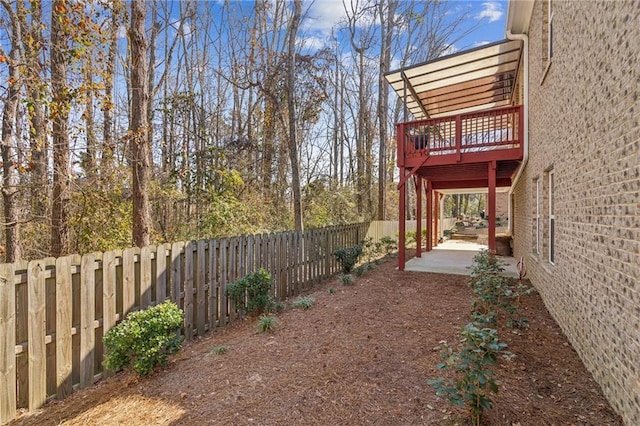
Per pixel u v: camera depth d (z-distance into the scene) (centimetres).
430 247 1201
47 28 640
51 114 568
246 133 1473
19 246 676
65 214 639
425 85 1000
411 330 427
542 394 283
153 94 1265
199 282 480
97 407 285
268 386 297
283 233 670
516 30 742
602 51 300
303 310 526
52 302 320
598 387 295
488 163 765
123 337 325
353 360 344
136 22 606
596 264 310
